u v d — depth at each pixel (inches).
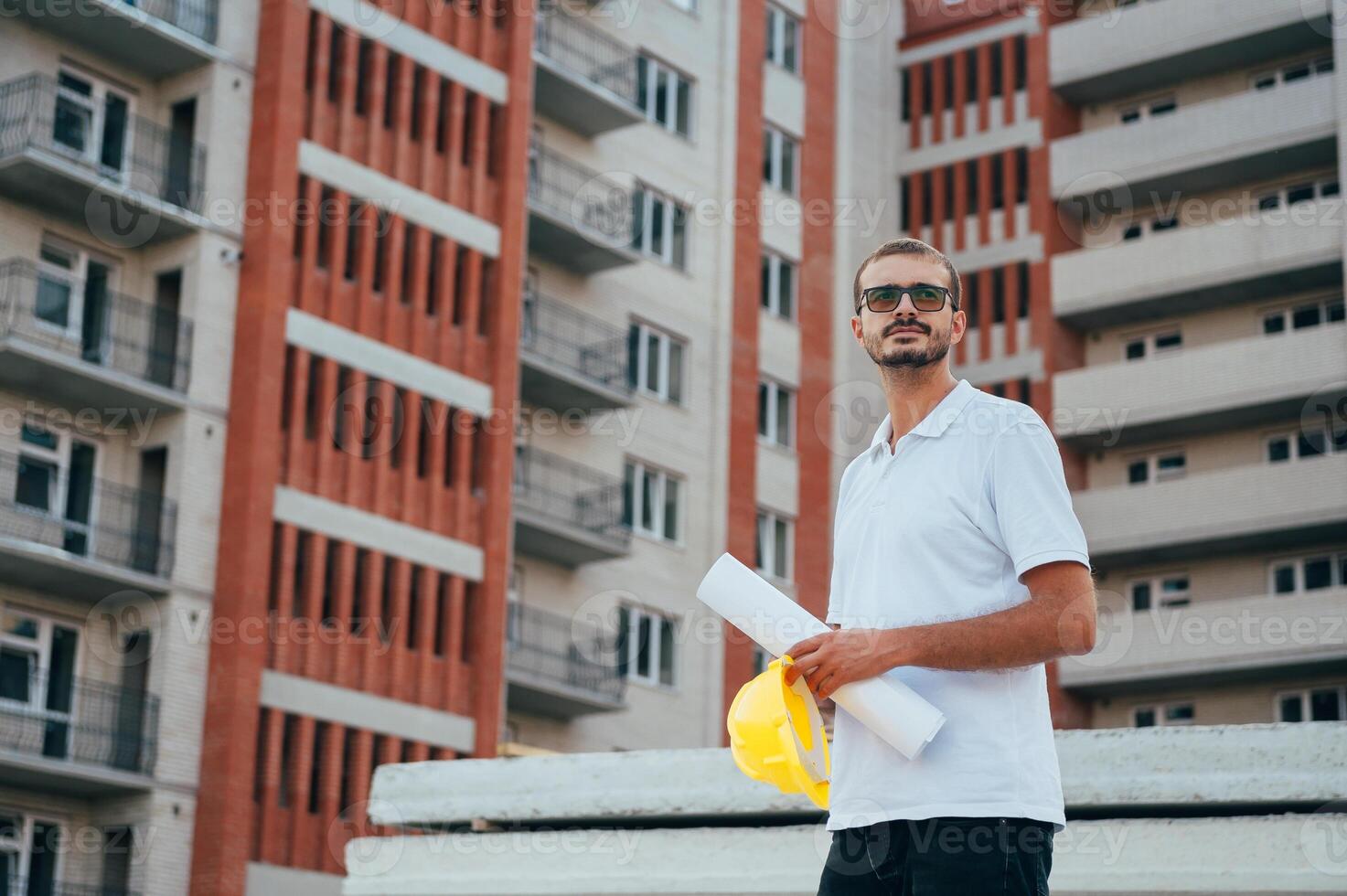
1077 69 2066.9
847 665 154.8
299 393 1508.4
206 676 1421.0
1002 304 2060.8
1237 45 1987.0
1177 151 1975.9
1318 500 1790.1
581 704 1680.6
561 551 1726.1
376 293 1595.7
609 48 1873.8
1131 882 284.2
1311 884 273.7
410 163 1637.6
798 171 2062.0
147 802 1365.7
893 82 2176.4
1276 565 1847.9
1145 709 1870.1
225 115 1519.4
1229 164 1955.0
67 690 1371.8
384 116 1630.2
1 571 1349.7
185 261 1486.2
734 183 1977.1
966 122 2124.8
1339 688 1779.0
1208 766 290.0
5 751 1290.6
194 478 1446.9
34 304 1402.6
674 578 1825.8
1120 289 1974.7
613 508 1766.7
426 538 1577.3
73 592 1384.1
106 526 1409.9
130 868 1358.3
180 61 1512.1
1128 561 1902.1
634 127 1892.2
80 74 1478.8
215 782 1391.5
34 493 1391.5
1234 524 1829.5
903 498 163.9
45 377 1384.1
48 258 1435.8
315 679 1470.2
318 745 1472.7
